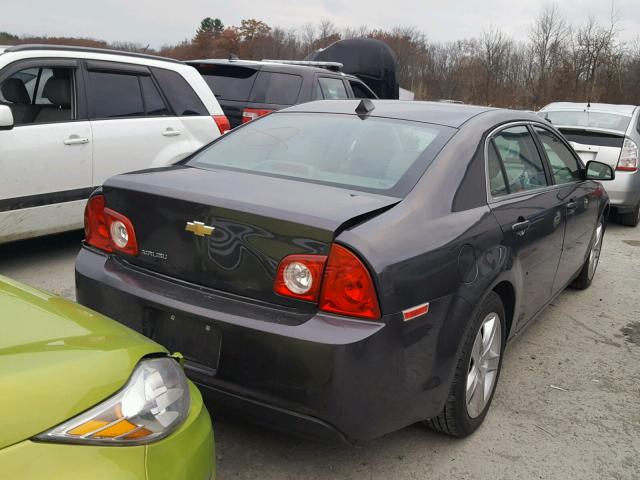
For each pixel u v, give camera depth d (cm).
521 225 340
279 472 282
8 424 147
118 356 182
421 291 257
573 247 462
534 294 388
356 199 273
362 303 240
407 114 358
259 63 868
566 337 467
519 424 338
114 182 298
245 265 257
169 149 603
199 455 189
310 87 848
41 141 500
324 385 237
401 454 301
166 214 277
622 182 839
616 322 505
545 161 419
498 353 334
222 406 261
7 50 500
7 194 482
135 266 291
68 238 633
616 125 876
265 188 283
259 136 359
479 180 320
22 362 162
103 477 156
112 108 563
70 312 206
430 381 269
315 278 244
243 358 249
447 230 280
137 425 171
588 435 332
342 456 296
